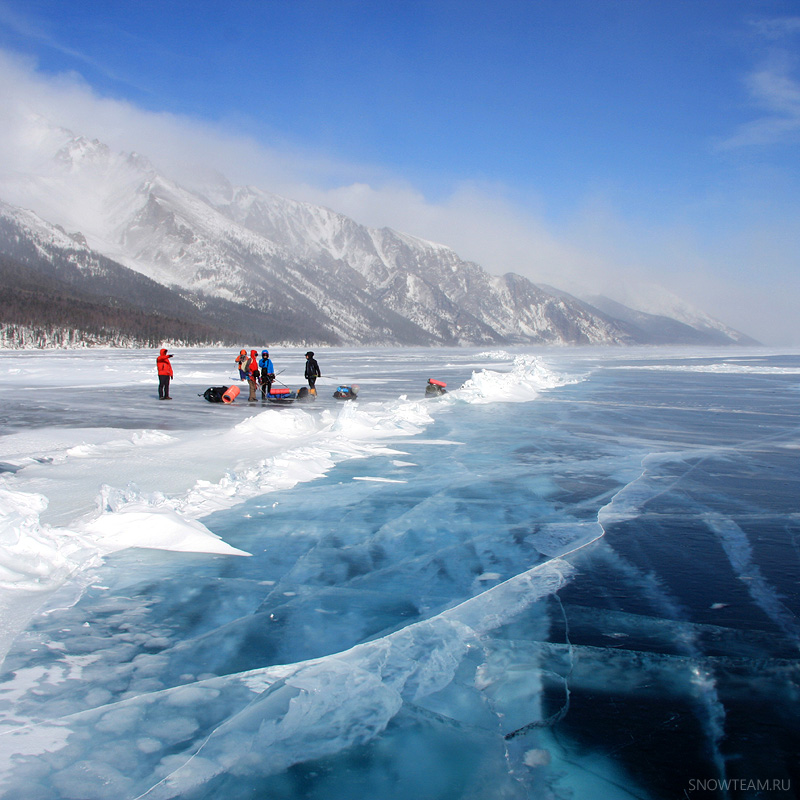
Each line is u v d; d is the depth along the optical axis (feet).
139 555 16.81
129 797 7.80
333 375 107.65
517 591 14.73
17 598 13.67
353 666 11.19
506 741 9.15
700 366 145.18
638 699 10.27
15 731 9.05
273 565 16.25
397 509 21.84
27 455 30.27
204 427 41.32
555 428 41.88
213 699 10.04
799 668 11.28
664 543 18.44
